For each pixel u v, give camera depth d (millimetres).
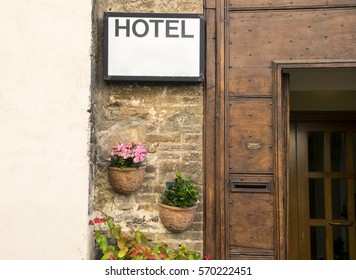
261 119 2867
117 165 2715
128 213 2840
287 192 2904
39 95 2619
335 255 3967
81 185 2588
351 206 3961
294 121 4066
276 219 2795
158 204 2834
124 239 2619
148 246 2811
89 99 2631
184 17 2832
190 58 2820
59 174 2592
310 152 4086
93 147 2750
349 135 4023
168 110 2895
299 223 4016
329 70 2961
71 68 2635
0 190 2574
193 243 2812
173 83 2893
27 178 2584
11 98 2613
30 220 2566
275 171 2816
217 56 2900
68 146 2605
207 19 2938
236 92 2893
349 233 3934
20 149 2596
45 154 2598
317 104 3996
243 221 2822
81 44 2646
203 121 2898
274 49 2891
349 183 3990
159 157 2873
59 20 2654
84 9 2666
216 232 2818
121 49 2814
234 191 2842
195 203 2756
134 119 2898
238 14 2930
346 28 2846
